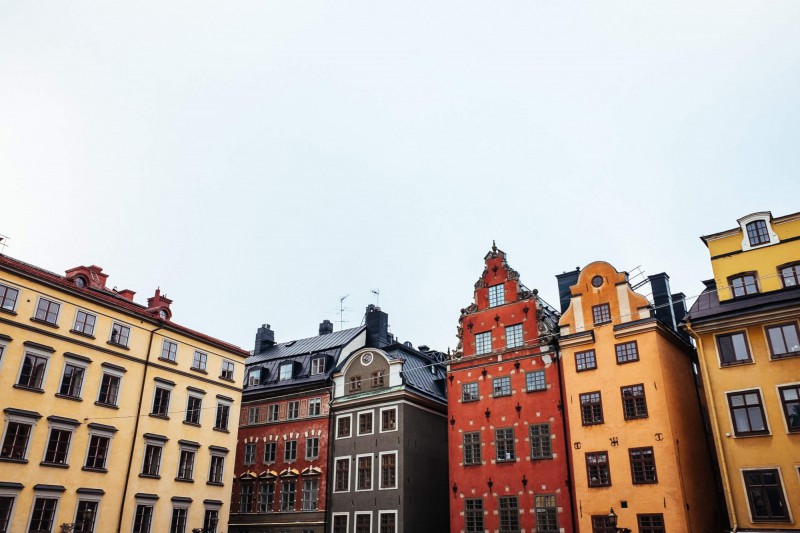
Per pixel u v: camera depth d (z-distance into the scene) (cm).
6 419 3281
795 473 2558
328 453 4391
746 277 3014
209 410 4506
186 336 4481
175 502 4062
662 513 2853
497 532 3397
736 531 2606
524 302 3803
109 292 4178
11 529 3170
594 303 3441
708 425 3494
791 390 2675
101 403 3772
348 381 4559
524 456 3453
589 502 3080
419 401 4297
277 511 4506
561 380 3469
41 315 3591
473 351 3922
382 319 5300
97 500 3612
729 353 2889
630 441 3058
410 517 3891
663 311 3747
